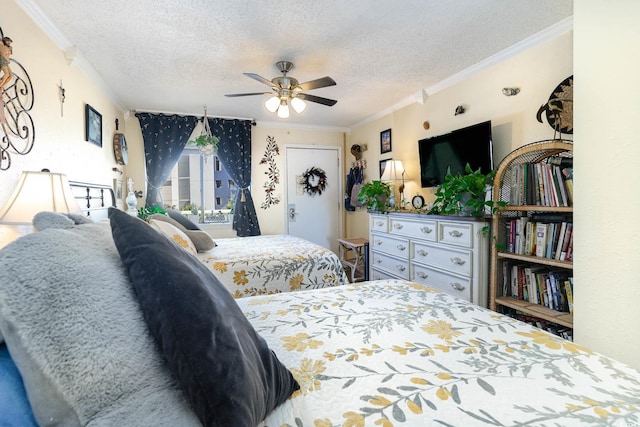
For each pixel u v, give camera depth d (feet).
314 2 6.11
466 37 7.60
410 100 12.18
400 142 12.96
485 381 2.58
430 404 2.31
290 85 8.61
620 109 4.08
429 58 8.74
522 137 8.13
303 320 3.92
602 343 4.35
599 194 4.34
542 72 7.61
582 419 2.10
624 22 4.01
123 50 7.89
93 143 8.96
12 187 5.21
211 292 2.21
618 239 4.15
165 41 7.51
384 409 2.28
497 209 7.36
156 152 13.37
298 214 16.44
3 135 4.99
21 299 1.54
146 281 1.87
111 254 2.22
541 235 6.74
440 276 8.71
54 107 6.75
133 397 1.70
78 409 1.57
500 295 7.53
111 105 11.10
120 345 1.72
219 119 14.52
